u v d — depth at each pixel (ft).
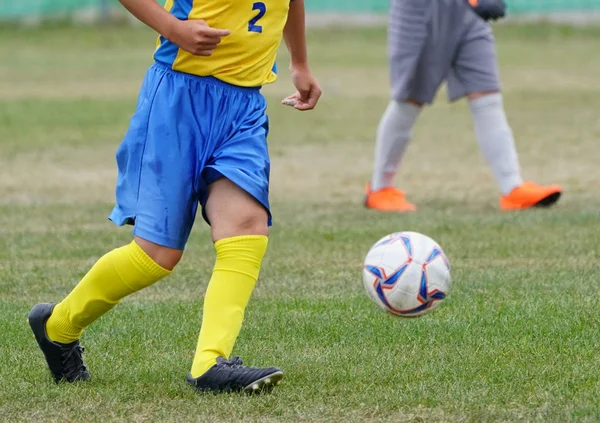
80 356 49.32
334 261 78.28
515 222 92.58
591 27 332.39
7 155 137.80
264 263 77.61
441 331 57.21
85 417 43.86
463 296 65.67
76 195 111.45
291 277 73.00
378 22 353.10
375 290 53.16
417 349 53.83
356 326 58.65
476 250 80.94
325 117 175.73
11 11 346.74
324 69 245.65
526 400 44.96
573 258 77.30
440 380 48.26
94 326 59.36
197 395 46.24
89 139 151.53
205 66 46.70
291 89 210.79
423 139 152.97
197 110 46.57
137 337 57.06
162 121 46.26
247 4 46.65
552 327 57.41
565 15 352.69
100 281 46.60
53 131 158.92
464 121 171.32
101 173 125.70
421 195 112.16
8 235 89.40
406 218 96.68
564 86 211.20
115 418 43.60
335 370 50.06
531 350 53.11
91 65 257.14
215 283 46.73
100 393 46.85
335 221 95.61
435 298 52.95
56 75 236.84
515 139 149.69
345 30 336.49
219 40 44.80
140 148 46.57
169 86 46.75
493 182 119.85
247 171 46.16
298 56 52.85
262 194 46.39
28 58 272.92
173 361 52.21
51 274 74.74
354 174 125.59
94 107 185.57
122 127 162.81
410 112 102.27
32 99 197.06
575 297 64.54
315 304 64.39
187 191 46.26
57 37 318.04
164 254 45.98
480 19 101.86
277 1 47.80
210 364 46.32
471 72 102.47
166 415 43.83
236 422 42.88
